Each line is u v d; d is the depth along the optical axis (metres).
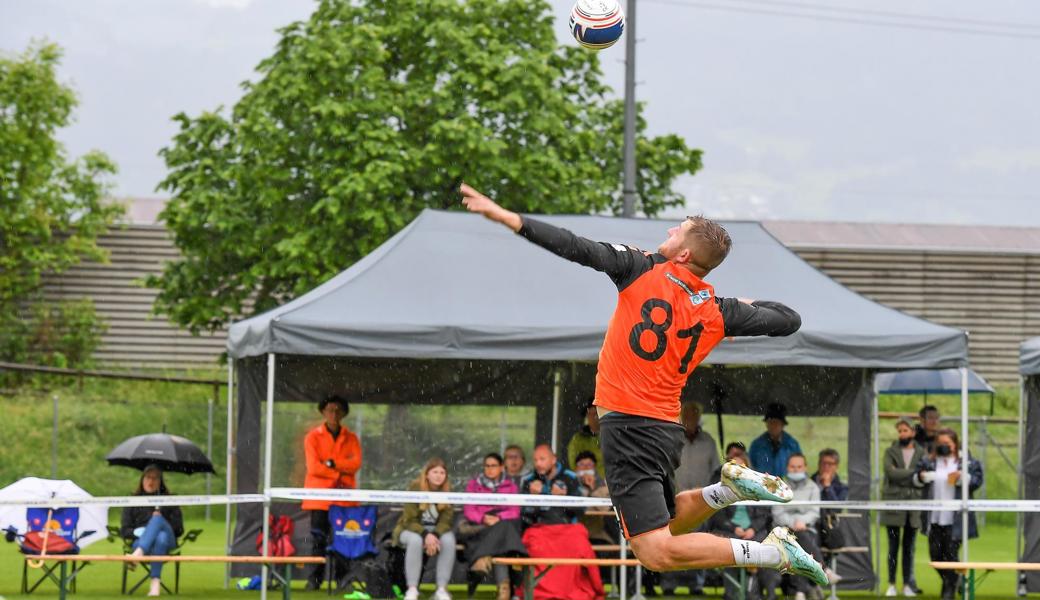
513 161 38.56
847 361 19.66
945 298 51.41
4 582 21.56
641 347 9.52
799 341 19.59
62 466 37.88
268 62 38.34
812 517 19.95
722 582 21.94
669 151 42.84
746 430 23.59
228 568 22.05
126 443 21.48
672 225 22.91
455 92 38.78
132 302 50.56
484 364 23.73
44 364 48.88
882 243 57.56
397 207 38.09
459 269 20.89
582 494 19.80
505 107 38.12
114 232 50.78
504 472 20.47
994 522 38.50
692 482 20.89
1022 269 51.53
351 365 23.47
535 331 19.42
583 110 41.44
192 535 21.08
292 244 36.81
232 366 23.67
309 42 37.06
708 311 9.70
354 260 37.78
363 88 37.16
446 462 24.08
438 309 19.91
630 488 9.55
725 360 19.48
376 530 23.16
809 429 23.27
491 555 19.30
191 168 39.62
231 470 23.33
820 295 21.16
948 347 19.75
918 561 28.48
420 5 38.72
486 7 39.31
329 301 19.89
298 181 38.31
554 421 23.75
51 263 49.56
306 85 36.81
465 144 37.22
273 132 37.09
